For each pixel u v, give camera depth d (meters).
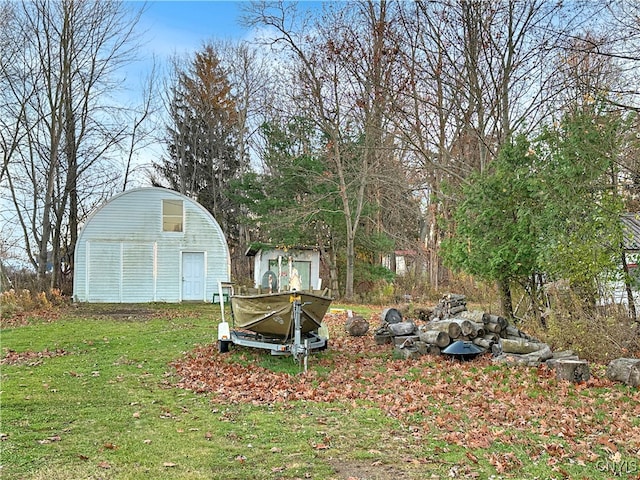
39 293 22.42
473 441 6.20
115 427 6.81
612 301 11.58
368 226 31.30
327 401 8.15
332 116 26.66
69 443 6.17
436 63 17.09
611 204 10.98
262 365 10.73
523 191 12.52
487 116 16.98
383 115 18.52
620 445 6.09
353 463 5.60
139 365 10.83
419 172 30.06
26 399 8.09
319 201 28.89
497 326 11.71
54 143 25.95
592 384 8.91
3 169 26.39
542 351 10.50
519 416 7.21
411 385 9.08
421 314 17.25
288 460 5.69
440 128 19.81
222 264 26.28
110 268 25.06
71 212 29.91
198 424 6.97
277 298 11.07
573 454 5.81
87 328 16.14
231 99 41.06
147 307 22.91
